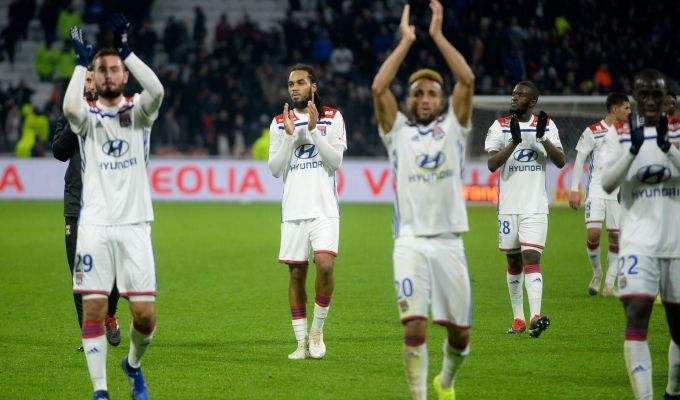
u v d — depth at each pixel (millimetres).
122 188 14047
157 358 17984
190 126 58875
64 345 19203
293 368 17094
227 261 32219
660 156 13297
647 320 13258
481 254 33719
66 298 25156
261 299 24984
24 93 60469
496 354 18172
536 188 20516
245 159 54719
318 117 18203
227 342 19500
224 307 23797
